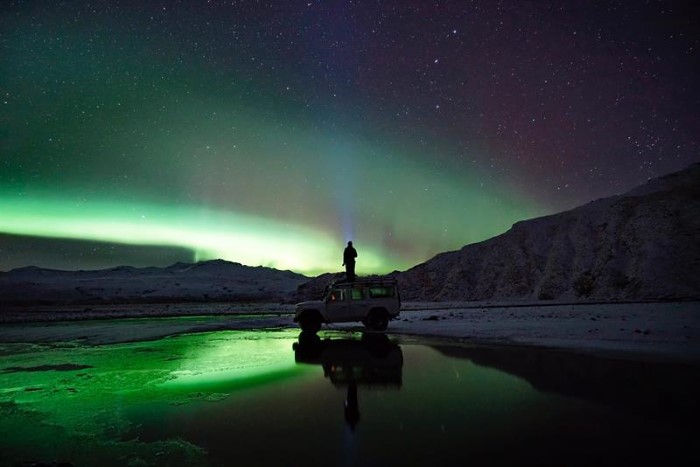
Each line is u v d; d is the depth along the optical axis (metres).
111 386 8.95
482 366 9.79
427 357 11.48
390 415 6.10
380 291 19.98
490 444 4.79
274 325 26.38
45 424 6.29
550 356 10.87
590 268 56.00
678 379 7.77
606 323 17.41
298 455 4.66
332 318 19.44
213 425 5.96
